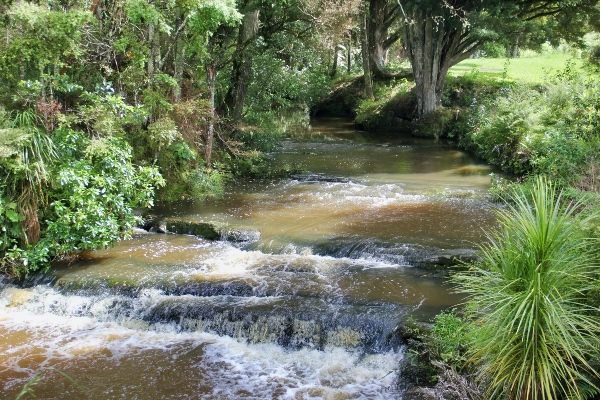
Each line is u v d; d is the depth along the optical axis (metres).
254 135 16.14
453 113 21.91
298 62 19.00
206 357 6.36
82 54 9.95
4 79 8.80
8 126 8.02
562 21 18.75
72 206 8.07
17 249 7.85
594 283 4.10
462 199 11.38
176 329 6.97
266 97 16.98
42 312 7.46
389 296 6.95
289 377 5.95
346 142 20.69
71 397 5.59
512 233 4.43
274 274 7.80
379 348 6.20
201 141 13.08
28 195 8.01
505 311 4.05
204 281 7.56
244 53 14.23
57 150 8.24
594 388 4.09
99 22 10.55
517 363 4.02
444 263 7.84
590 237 4.26
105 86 9.63
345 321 6.39
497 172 14.34
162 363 6.24
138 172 9.48
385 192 12.19
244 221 10.05
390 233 9.12
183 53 12.02
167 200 11.59
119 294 7.48
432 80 22.30
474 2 19.02
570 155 10.26
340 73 33.41
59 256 8.45
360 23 25.31
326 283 7.43
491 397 4.30
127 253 8.69
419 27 22.05
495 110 17.75
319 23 13.70
